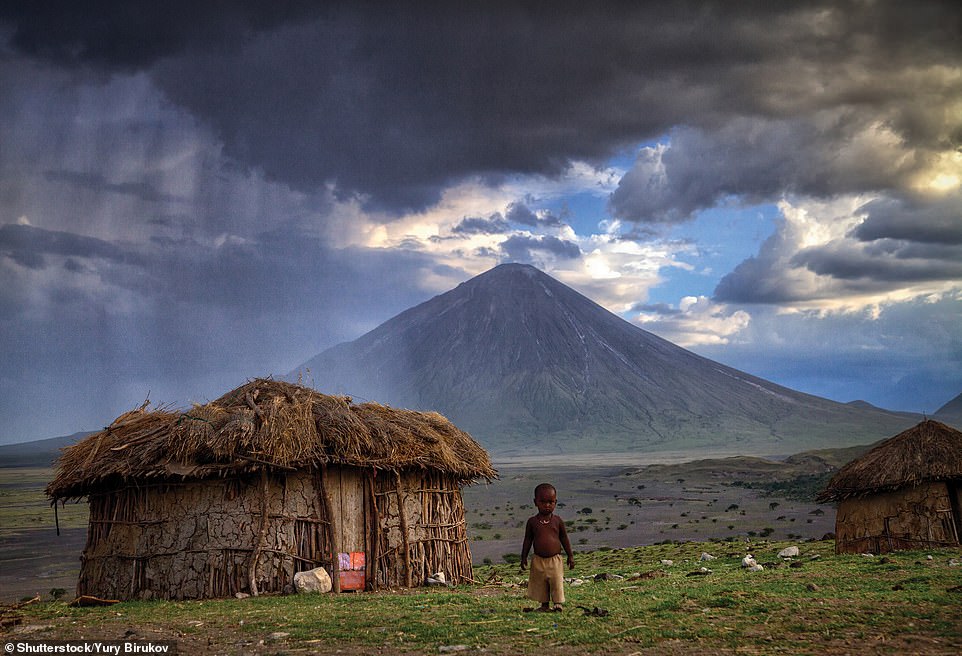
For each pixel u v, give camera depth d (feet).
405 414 82.94
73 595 117.08
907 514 84.69
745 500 330.75
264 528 69.41
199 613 53.16
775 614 40.98
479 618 43.73
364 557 72.69
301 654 35.73
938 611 39.88
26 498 456.86
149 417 76.23
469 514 298.35
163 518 70.90
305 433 71.46
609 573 87.10
